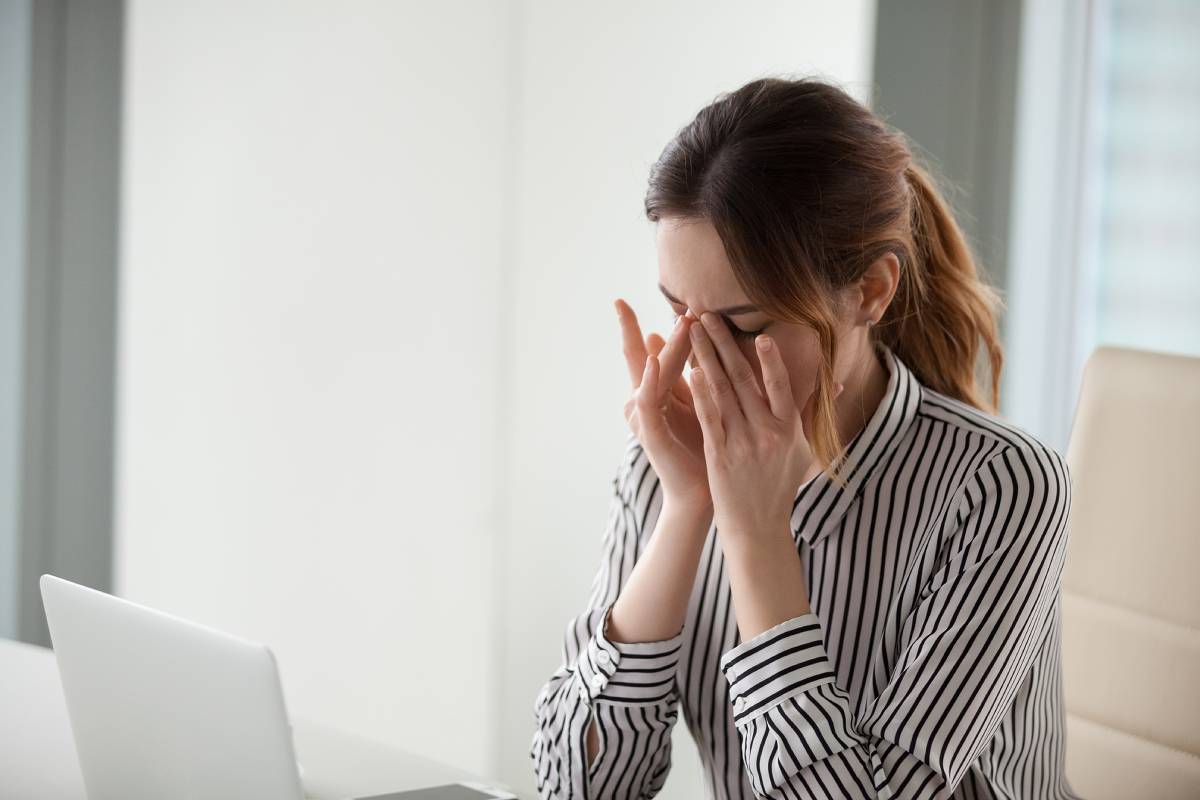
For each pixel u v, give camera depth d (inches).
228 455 131.4
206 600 132.4
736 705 55.3
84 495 130.9
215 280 130.0
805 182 51.9
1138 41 125.5
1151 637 65.8
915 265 59.3
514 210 127.3
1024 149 125.3
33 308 127.3
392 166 128.0
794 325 53.6
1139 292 127.6
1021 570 54.8
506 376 128.9
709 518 59.0
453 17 126.2
